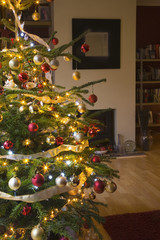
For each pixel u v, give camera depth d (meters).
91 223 1.63
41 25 4.85
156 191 3.41
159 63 6.22
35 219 1.38
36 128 1.22
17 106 1.41
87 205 1.75
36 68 1.52
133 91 4.95
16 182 1.14
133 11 4.75
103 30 4.67
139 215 2.83
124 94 4.93
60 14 4.52
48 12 4.66
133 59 4.87
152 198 3.23
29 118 1.38
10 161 1.43
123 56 4.83
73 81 4.71
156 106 6.34
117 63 4.80
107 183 1.38
